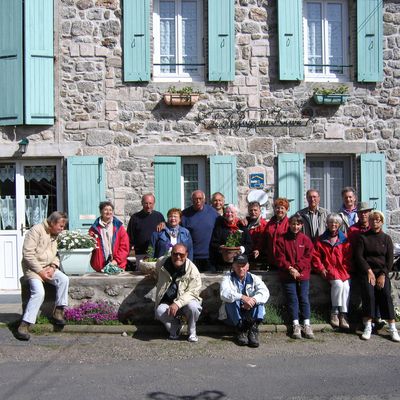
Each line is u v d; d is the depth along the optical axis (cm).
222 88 986
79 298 726
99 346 652
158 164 973
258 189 986
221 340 682
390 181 1012
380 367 588
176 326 683
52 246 703
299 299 713
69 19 964
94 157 959
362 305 699
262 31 996
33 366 580
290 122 993
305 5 1017
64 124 962
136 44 966
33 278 680
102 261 772
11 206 981
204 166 1000
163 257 696
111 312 723
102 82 968
